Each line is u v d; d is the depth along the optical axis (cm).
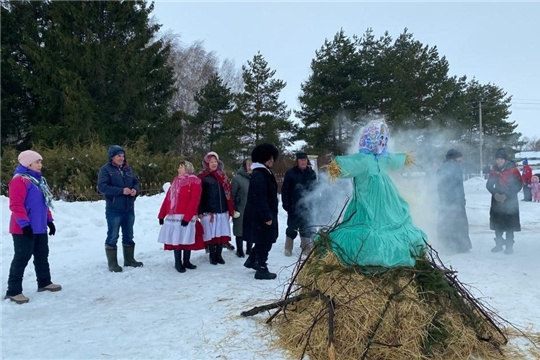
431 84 2653
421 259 376
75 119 2056
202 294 513
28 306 486
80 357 355
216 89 3544
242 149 2875
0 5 2389
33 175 536
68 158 1512
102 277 605
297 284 407
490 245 823
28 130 2358
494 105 3559
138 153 1833
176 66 4197
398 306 339
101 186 630
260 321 417
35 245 538
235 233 741
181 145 3603
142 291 536
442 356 330
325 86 2783
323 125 2616
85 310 470
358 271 366
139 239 899
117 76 2222
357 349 331
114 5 2314
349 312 341
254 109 2980
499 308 455
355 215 397
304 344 352
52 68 2155
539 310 448
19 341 388
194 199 629
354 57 2738
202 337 387
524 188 1888
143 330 407
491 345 355
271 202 604
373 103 2642
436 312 344
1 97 2242
